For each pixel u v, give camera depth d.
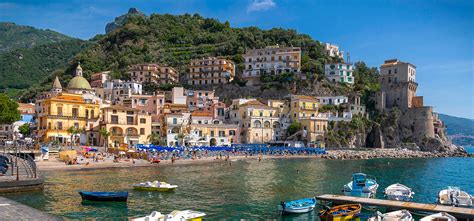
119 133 140.00
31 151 98.06
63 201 51.78
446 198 56.44
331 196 54.91
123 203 52.22
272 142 162.75
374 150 164.38
